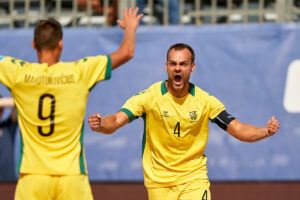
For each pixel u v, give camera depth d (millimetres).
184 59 13930
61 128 11750
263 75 22781
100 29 23562
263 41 22906
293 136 22547
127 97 23031
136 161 22891
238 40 22984
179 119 14219
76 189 11719
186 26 23203
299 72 22688
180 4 25438
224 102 22797
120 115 14211
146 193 22828
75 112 11820
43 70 11844
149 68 23125
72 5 25938
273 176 22547
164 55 23156
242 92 22781
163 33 23203
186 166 14430
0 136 23188
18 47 23703
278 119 22656
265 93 22719
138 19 12641
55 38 12062
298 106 22625
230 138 22688
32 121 11766
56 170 11617
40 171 11633
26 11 25062
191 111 14242
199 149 14484
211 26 23125
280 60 22797
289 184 22531
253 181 22594
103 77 12133
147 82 23094
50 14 25609
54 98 11758
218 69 22922
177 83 14031
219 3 26031
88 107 23047
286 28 22875
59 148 11734
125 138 22969
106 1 25047
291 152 22547
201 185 14227
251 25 23000
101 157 22938
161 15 25828
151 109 14367
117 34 23453
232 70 22875
